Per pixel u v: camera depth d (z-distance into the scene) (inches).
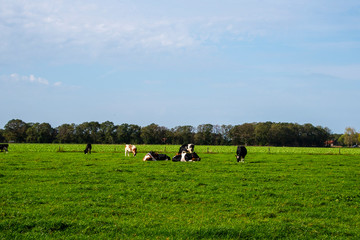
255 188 666.8
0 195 571.2
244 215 478.9
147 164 1128.8
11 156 1542.8
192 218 455.5
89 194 593.3
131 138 5876.0
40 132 5625.0
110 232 391.9
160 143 5861.2
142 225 417.1
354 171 988.6
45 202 532.4
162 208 510.0
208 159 1432.1
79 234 386.9
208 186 682.8
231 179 788.0
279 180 789.9
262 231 402.0
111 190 634.8
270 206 531.2
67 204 518.0
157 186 681.6
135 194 595.8
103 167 1013.2
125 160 1301.7
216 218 455.8
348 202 562.9
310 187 691.4
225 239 378.3
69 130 5748.0
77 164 1097.4
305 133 6210.6
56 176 804.0
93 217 451.5
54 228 403.2
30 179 756.0
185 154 1289.4
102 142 5797.2
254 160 1390.3
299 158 1583.4
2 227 399.2
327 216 481.1
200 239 377.4
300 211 507.8
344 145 7057.1
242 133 5910.4
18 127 5718.5
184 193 611.2
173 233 390.6
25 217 442.3
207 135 5925.2
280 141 5890.8
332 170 1010.1
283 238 388.2
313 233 402.3
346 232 406.9
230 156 1696.6
